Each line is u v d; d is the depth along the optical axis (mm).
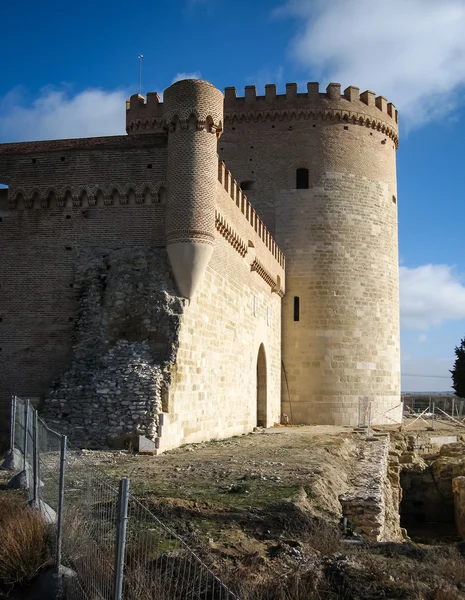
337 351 45594
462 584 10000
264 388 40469
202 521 12695
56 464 11555
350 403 45219
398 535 21484
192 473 17609
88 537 9500
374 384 46188
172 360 23453
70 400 22656
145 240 25953
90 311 24859
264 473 17844
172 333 23844
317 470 18500
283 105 47469
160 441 21875
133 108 46812
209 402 28047
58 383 23359
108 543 9117
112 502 9383
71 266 26234
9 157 27234
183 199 24984
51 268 26375
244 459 20938
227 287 30969
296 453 23109
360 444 32000
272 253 42000
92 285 25203
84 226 26453
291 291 46406
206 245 25047
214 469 18438
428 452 40688
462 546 12102
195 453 22438
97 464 18859
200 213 24984
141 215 26156
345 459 24797
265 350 40312
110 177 26453
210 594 8391
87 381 23062
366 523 15734
